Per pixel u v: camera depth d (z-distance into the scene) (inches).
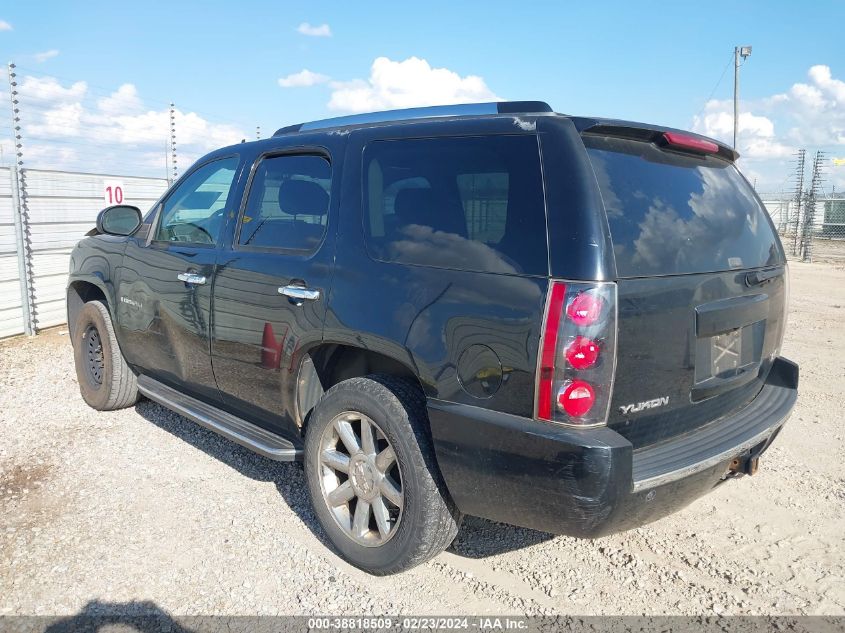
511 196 106.3
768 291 131.4
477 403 104.4
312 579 124.0
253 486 161.6
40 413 213.5
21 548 132.2
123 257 191.2
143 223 191.2
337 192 132.3
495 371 102.1
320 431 129.9
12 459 175.6
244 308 145.0
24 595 117.3
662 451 107.6
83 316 212.1
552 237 100.2
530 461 98.3
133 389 208.8
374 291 119.3
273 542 136.3
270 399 143.2
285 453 137.1
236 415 160.7
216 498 154.9
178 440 190.2
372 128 131.6
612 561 131.6
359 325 119.8
